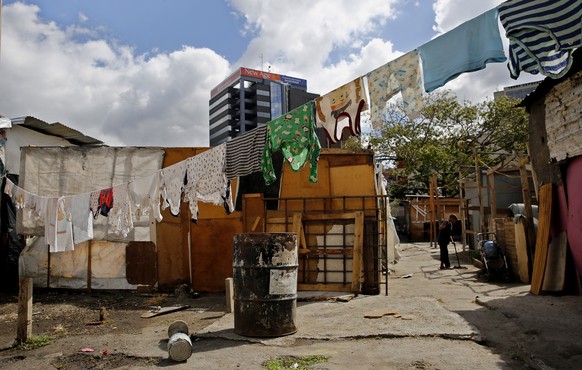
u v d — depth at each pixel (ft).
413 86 15.29
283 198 34.09
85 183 39.11
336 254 32.89
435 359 17.22
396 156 88.33
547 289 28.43
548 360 15.90
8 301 35.60
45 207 33.96
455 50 14.16
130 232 37.76
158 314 28.76
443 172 89.45
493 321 22.34
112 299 35.29
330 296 29.99
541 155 31.45
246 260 21.72
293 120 20.53
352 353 18.44
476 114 87.56
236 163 23.93
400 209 124.26
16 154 44.21
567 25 11.72
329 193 34.65
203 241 36.99
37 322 28.04
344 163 34.60
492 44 13.33
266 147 22.33
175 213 27.48
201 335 22.00
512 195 59.47
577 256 27.25
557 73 12.39
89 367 18.81
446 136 89.30
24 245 40.98
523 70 12.78
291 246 22.00
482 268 41.27
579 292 27.58
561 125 27.94
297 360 17.99
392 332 20.77
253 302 21.43
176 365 18.12
